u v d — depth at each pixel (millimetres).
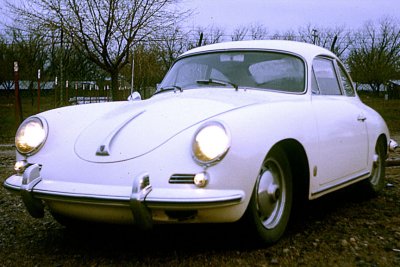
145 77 19391
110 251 3094
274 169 3123
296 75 3754
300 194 3393
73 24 14992
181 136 2760
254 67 3830
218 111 2939
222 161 2592
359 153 4074
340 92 4316
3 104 30594
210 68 3977
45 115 3283
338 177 3725
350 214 3994
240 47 4035
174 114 3004
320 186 3463
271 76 3742
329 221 3758
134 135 2881
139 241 3283
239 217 2727
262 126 2850
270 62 3832
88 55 15703
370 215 3963
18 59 32031
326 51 4320
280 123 3012
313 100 3660
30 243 3281
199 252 3021
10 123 19875
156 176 2625
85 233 3510
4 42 32531
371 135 4352
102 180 2701
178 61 4340
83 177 2762
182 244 3188
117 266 2824
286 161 3189
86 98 23938
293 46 3955
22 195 2836
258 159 2756
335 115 3727
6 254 3055
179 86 3994
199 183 2549
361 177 4176
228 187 2605
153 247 3148
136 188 2535
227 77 3820
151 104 3361
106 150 2809
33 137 3070
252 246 3029
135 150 2770
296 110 3264
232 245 3133
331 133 3580
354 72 42062
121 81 19672
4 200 4629
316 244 3160
